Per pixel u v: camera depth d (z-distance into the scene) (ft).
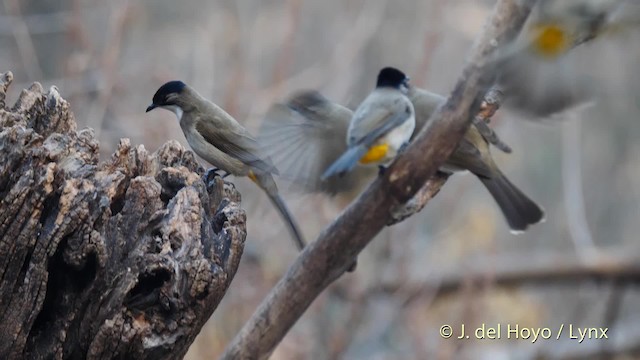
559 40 20.15
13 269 18.76
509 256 50.65
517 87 20.99
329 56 52.21
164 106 26.86
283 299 23.61
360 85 51.80
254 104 42.14
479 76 21.61
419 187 22.71
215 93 45.47
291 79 44.98
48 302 19.57
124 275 19.33
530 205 27.73
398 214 23.93
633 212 73.97
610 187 72.69
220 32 47.65
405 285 46.39
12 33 49.70
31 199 18.52
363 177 28.27
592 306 59.47
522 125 62.90
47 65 55.26
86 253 18.89
